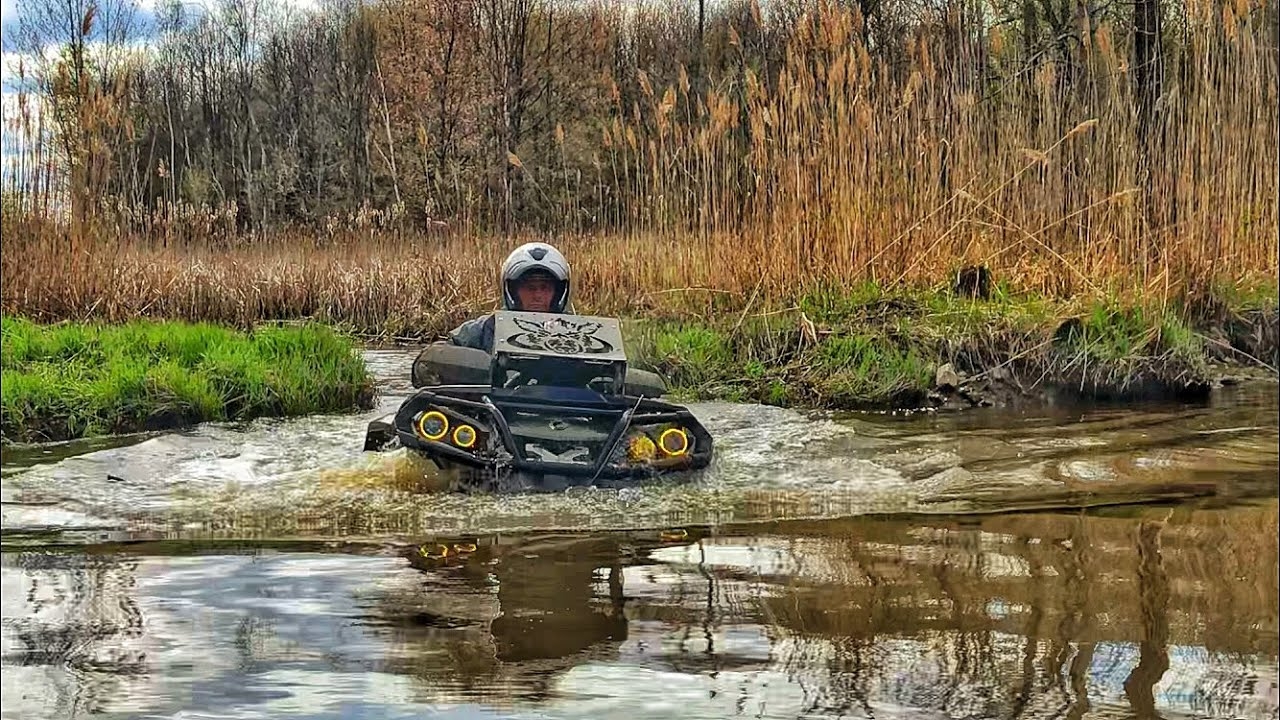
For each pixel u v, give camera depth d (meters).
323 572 3.42
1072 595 3.13
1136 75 9.32
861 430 6.07
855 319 8.45
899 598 3.12
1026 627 2.88
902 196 9.11
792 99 9.13
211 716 2.34
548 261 6.12
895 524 3.97
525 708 2.39
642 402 4.95
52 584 3.32
